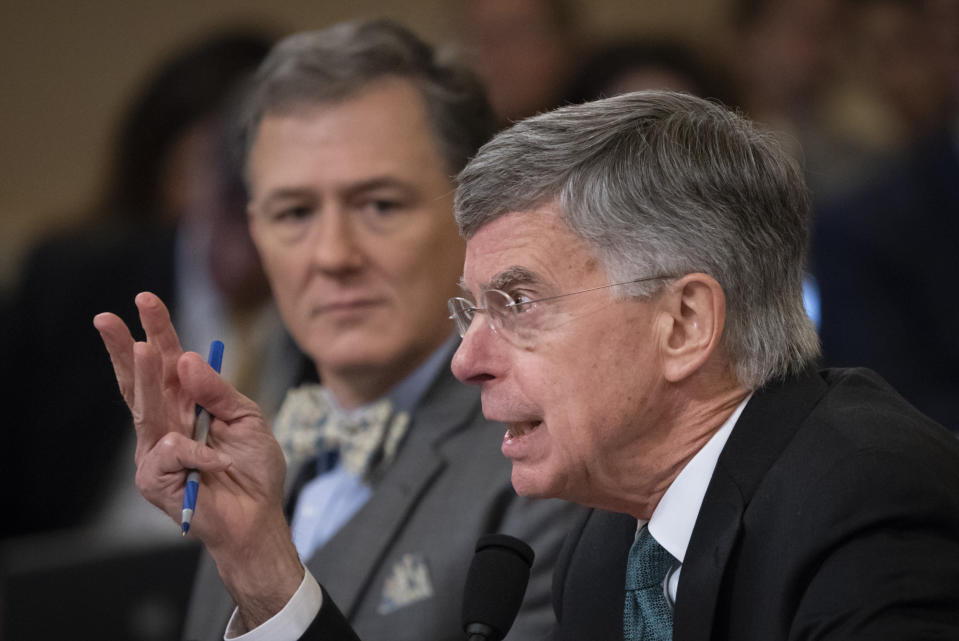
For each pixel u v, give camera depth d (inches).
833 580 215.0
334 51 362.0
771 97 770.8
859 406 242.7
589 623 269.0
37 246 662.5
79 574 404.5
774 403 245.6
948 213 631.8
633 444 247.4
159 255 653.3
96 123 939.3
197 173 691.4
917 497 218.2
